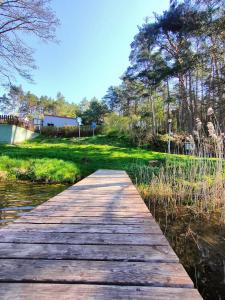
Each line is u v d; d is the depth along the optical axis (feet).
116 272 5.12
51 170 30.48
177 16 55.72
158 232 7.86
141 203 12.43
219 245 10.36
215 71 55.62
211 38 50.90
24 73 49.83
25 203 17.93
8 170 31.37
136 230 8.07
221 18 42.91
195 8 46.06
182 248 10.07
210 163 18.62
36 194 21.53
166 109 108.99
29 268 5.28
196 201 16.33
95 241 7.00
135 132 72.28
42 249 6.36
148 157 43.83
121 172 28.71
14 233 7.64
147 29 67.77
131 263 5.57
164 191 18.79
